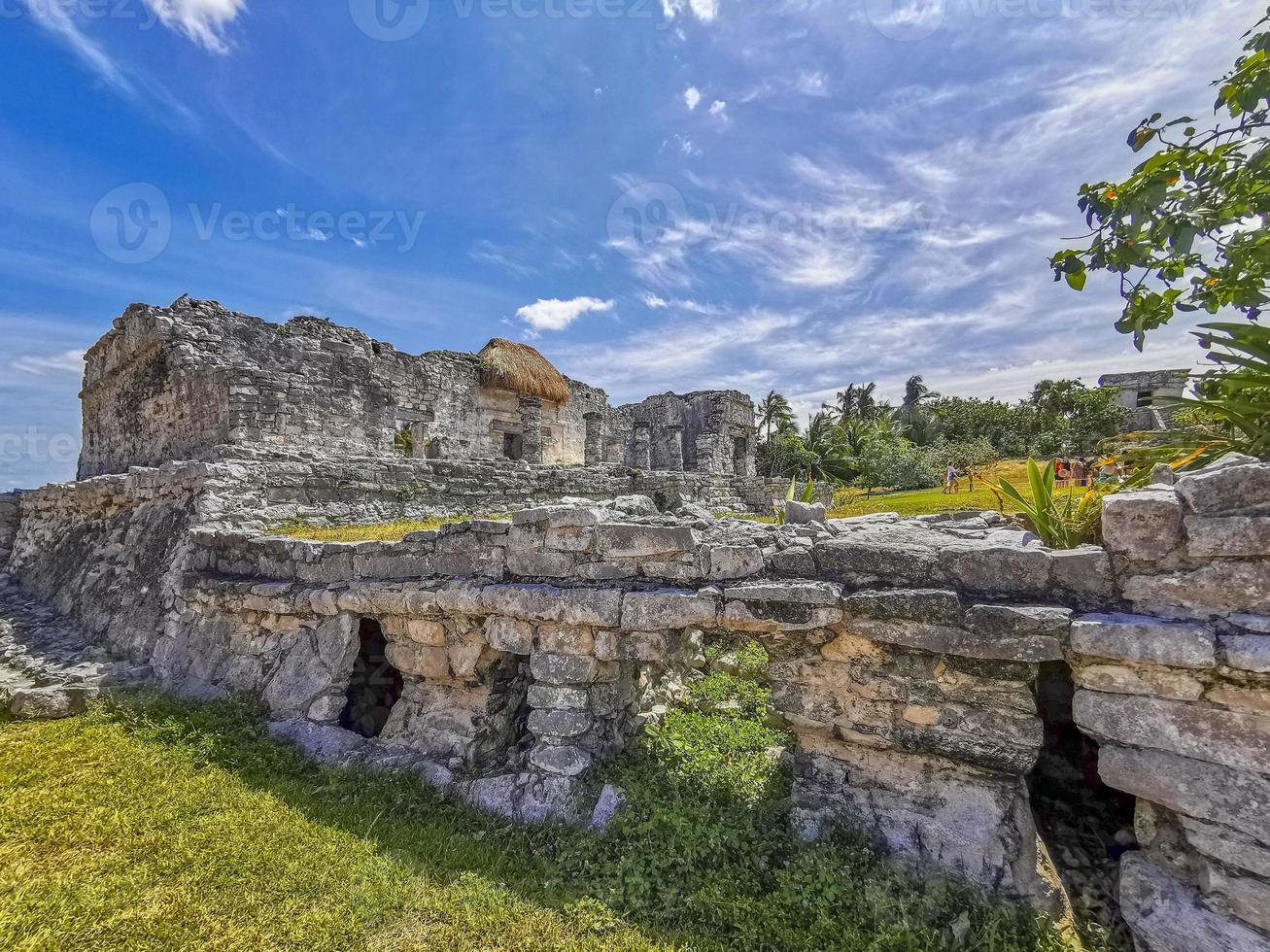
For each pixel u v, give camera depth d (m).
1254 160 3.49
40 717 5.50
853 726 3.48
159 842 3.72
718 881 3.24
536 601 4.31
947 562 3.28
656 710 5.26
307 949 2.94
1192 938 2.45
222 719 5.35
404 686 5.39
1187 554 2.69
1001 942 2.70
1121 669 2.72
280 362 11.44
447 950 2.95
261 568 6.38
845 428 40.19
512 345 21.42
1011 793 3.16
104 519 9.95
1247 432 3.76
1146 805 2.78
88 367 15.38
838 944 2.83
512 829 3.92
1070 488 4.40
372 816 4.08
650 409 26.75
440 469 11.41
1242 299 3.68
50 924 3.02
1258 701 2.42
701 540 4.12
